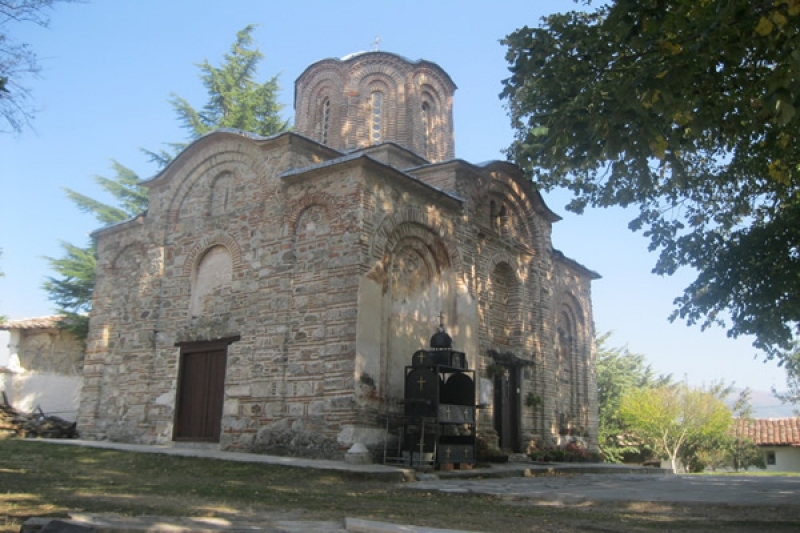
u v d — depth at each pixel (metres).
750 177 13.51
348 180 16.34
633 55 8.84
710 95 8.00
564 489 12.18
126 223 21.55
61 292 29.28
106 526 5.45
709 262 14.11
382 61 24.33
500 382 20.61
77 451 16.09
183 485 11.12
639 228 14.12
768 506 9.46
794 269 13.27
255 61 36.03
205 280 19.08
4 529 5.82
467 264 19.33
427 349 17.70
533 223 23.09
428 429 15.59
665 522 8.21
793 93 6.50
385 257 16.81
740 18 6.84
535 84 10.27
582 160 8.64
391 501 10.09
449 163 19.53
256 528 6.08
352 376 15.03
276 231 17.39
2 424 20.75
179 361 18.84
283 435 15.75
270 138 17.97
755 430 40.44
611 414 40.81
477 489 11.72
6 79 9.70
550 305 23.22
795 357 25.02
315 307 16.12
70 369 28.11
